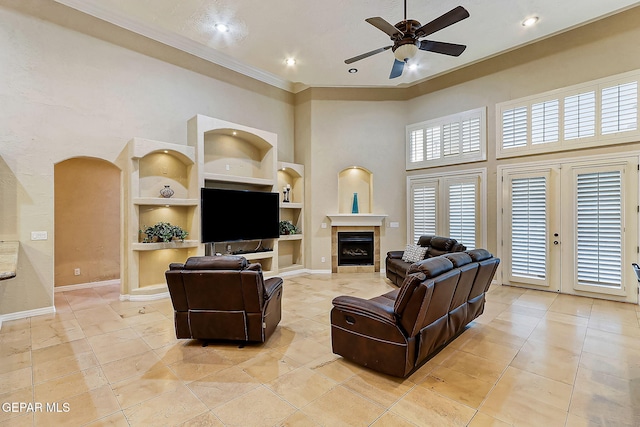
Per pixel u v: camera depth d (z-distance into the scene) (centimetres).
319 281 604
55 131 414
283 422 196
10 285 382
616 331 340
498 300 459
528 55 518
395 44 340
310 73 584
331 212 686
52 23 413
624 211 438
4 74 380
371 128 690
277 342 317
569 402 215
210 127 527
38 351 296
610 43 445
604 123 450
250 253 589
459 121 601
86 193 555
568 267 486
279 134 688
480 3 391
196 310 300
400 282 532
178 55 532
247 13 404
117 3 383
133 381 243
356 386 237
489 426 192
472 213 584
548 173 498
